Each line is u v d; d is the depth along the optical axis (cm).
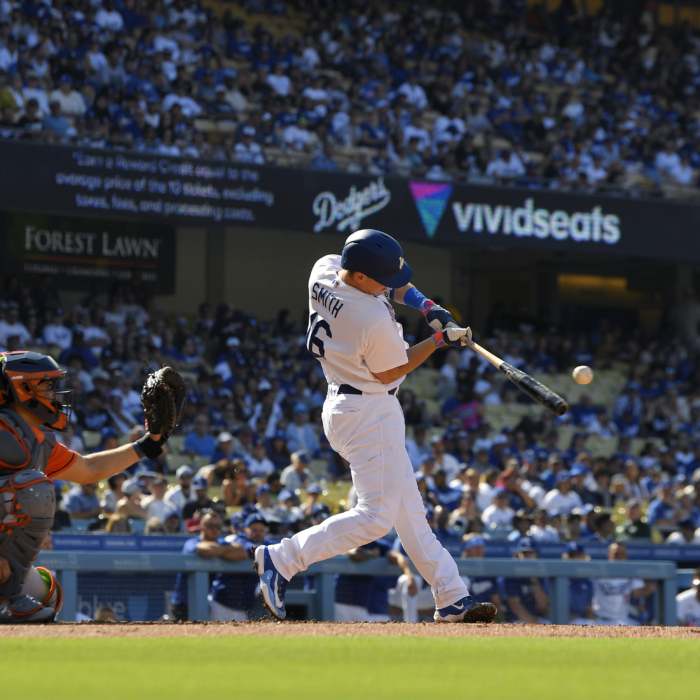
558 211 6981
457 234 6744
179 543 3422
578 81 8612
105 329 6041
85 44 6419
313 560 1612
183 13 7156
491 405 6569
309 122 6894
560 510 5056
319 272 1645
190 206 6097
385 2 8531
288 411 5750
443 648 1175
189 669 958
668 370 7562
